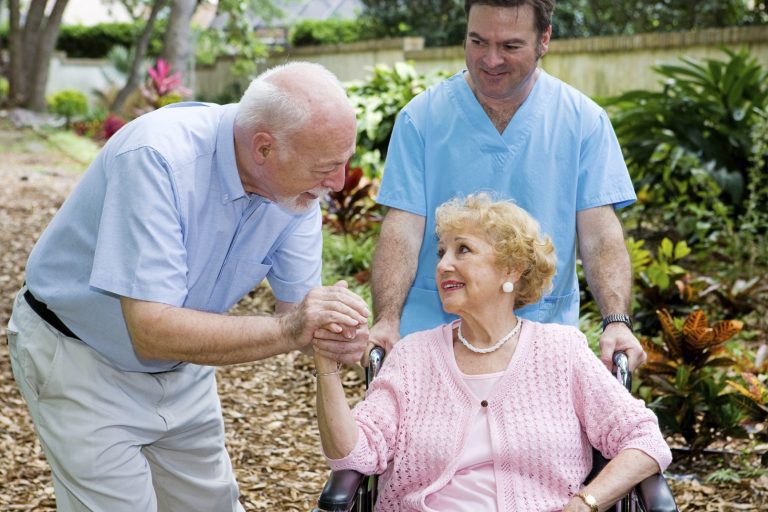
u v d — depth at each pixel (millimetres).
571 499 2324
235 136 2422
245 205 2535
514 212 2602
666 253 6102
